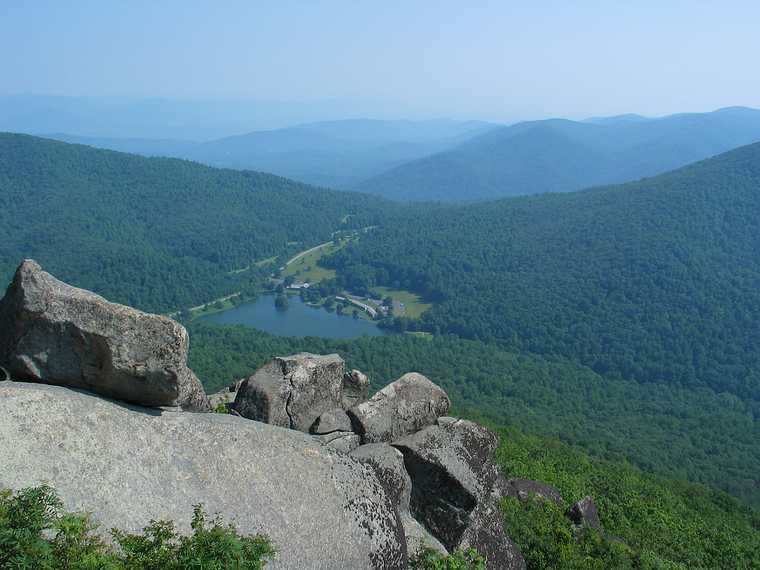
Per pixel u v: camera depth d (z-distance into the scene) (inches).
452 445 552.7
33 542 262.2
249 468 402.0
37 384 378.6
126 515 339.3
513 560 562.3
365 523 422.9
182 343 390.6
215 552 295.6
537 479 909.8
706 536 896.3
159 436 386.3
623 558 639.8
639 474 1472.7
